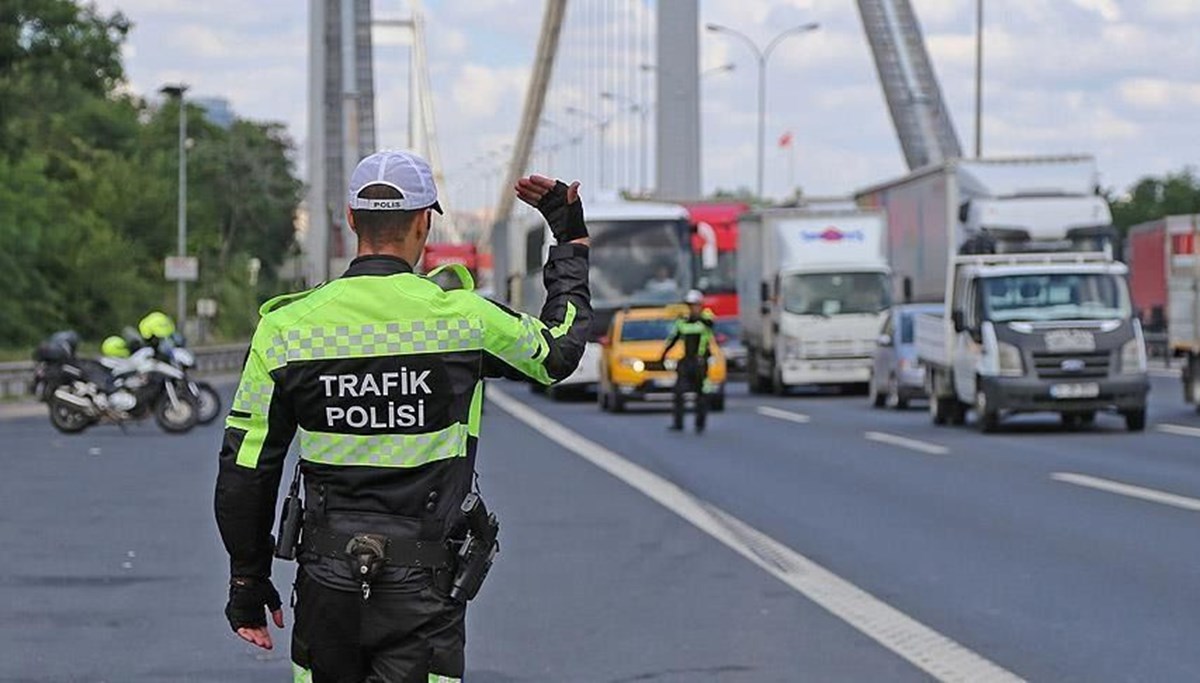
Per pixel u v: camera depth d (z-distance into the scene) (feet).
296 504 22.15
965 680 38.83
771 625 46.29
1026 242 159.22
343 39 477.77
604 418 145.38
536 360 22.29
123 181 352.08
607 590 52.42
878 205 209.97
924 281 180.96
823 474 88.58
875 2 419.13
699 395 122.62
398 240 22.18
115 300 301.02
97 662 42.22
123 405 121.90
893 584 52.75
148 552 61.46
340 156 466.70
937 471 88.99
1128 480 82.28
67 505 76.48
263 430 21.85
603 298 182.70
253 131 481.87
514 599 50.83
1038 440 110.11
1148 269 218.59
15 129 311.47
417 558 21.54
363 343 21.61
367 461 21.63
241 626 22.39
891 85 409.90
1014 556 57.88
